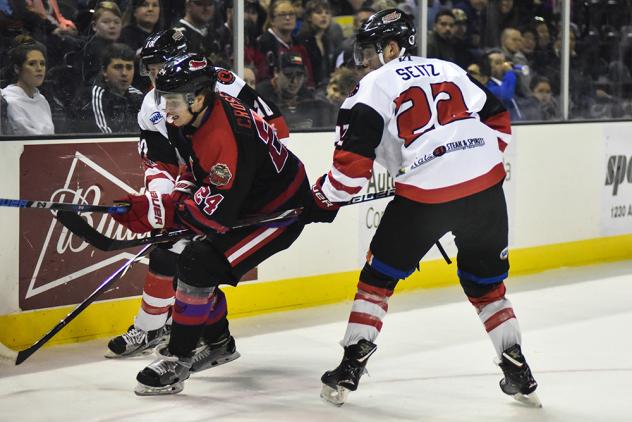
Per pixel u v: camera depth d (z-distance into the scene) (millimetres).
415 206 10969
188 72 10594
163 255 13094
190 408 11445
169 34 12180
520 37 20250
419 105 10969
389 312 16719
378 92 10875
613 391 12227
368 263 11383
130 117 15422
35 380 12570
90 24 14828
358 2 17938
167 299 13398
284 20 17109
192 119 10859
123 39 15172
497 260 11375
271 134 11602
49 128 14594
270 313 16594
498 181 11219
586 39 21422
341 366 11398
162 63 12062
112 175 14812
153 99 12211
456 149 10938
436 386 12406
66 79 14688
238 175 10969
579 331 15406
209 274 11508
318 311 16797
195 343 11891
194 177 11516
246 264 11633
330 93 17891
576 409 11508
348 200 11383
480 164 11039
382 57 11312
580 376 12883
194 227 11375
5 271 13750
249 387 12336
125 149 14938
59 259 14258
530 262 20453
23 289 13945
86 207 11148
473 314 16594
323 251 17312
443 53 19234
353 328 11344
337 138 11094
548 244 20734
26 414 11203
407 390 12234
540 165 20406
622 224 22172
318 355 13945
